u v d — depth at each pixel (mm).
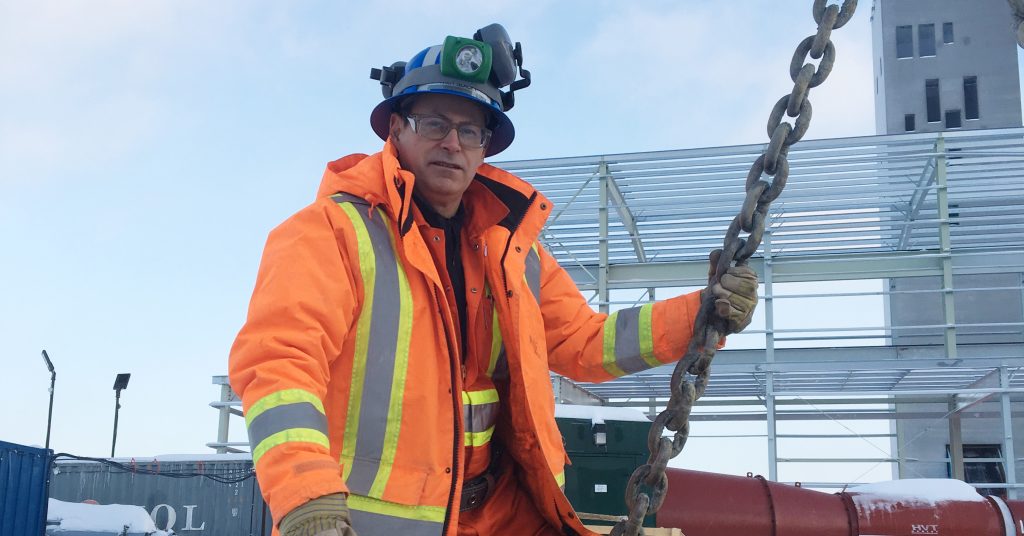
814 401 23047
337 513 1940
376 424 2424
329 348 2322
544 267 3162
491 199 2906
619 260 22000
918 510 12281
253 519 18297
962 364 18094
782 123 2418
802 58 2385
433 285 2557
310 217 2473
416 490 2424
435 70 2785
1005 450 17812
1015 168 18641
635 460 9930
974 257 18969
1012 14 2625
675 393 2502
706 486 12172
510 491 2916
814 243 21094
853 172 18750
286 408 2066
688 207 19453
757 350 21547
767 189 2496
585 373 3086
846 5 2344
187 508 18562
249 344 2213
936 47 39188
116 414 21906
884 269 19203
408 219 2574
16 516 16250
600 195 18969
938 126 38469
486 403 2826
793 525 11984
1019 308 33469
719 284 2516
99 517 17016
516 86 2990
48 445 19688
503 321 2785
